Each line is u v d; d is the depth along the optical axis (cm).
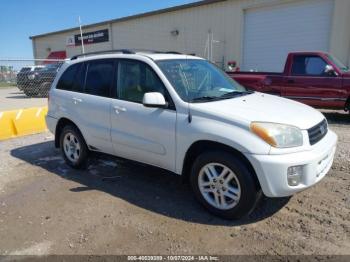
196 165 354
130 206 383
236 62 1628
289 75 883
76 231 333
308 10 1361
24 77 1684
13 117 743
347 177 446
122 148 430
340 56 1291
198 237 315
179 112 361
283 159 303
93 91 467
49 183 461
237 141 314
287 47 1453
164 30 1961
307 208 362
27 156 592
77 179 474
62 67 533
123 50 455
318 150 326
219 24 1670
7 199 413
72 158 519
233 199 334
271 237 311
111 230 332
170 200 397
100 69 463
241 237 313
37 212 376
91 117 462
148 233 325
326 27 1323
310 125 335
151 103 364
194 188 363
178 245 303
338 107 833
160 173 489
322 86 834
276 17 1463
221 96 394
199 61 466
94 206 386
